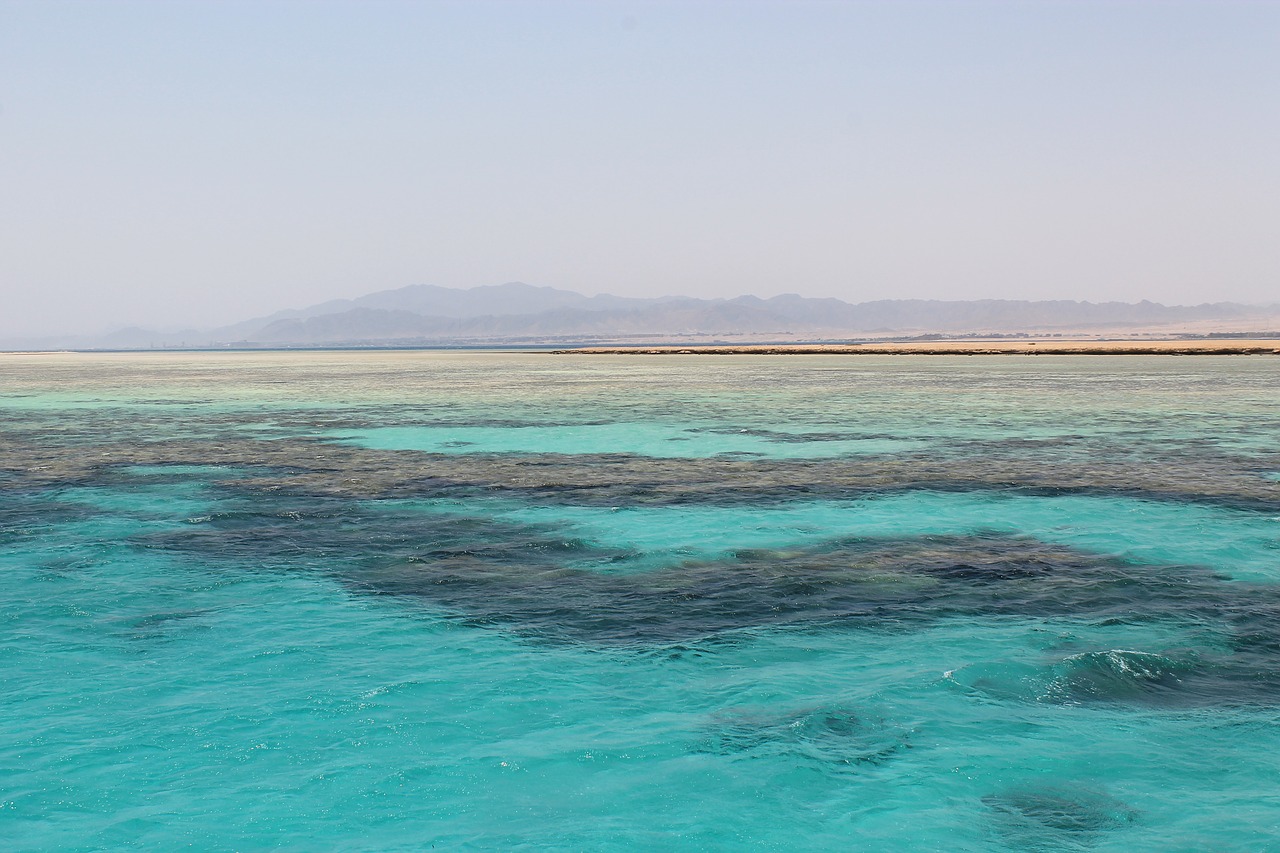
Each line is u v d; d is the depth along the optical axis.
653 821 9.23
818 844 8.84
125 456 33.56
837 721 11.27
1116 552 19.12
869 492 25.94
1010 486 26.69
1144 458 31.88
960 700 11.83
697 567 18.12
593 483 27.61
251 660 13.25
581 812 9.41
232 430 42.72
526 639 14.12
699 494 25.78
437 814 9.38
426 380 90.94
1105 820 9.19
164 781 9.97
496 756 10.50
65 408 56.56
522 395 65.88
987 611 15.29
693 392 67.44
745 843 8.87
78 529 21.38
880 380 81.12
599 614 15.28
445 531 21.28
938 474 28.91
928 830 9.03
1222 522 21.92
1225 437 37.56
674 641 13.99
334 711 11.62
